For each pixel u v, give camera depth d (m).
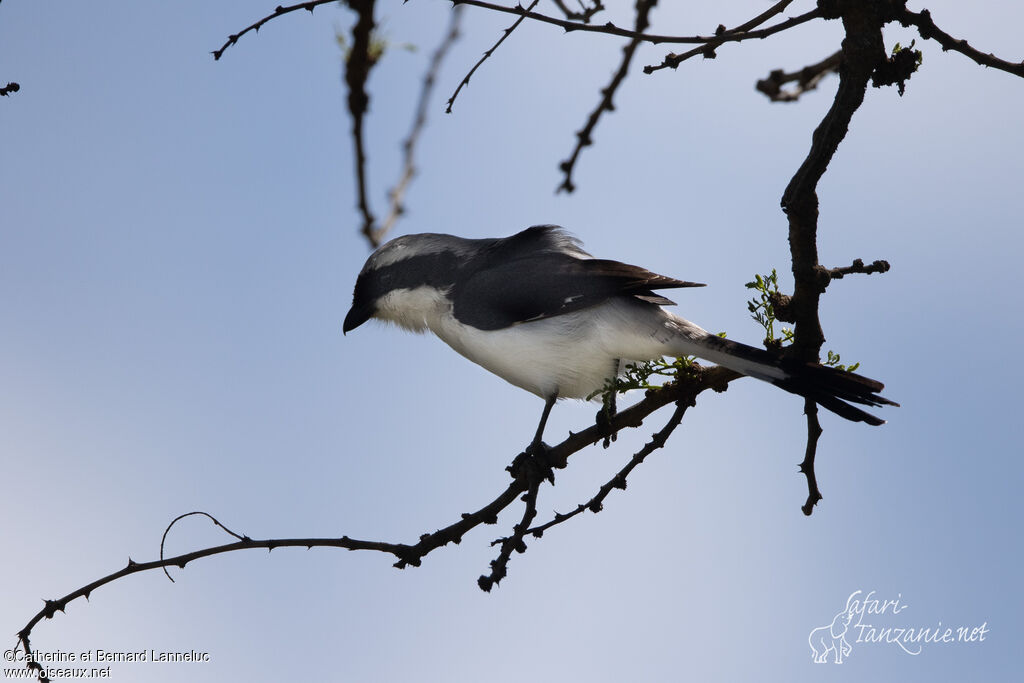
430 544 9.29
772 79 11.42
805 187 7.74
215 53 8.50
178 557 8.59
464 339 11.48
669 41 8.05
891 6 7.38
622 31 8.12
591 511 9.10
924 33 7.62
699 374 9.42
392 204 9.94
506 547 8.66
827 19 7.52
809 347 8.94
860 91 7.31
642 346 10.48
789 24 7.68
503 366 11.30
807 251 8.18
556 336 10.84
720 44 7.97
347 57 8.95
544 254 11.45
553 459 10.05
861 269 8.34
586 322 10.76
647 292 10.75
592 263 11.05
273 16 8.48
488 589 8.34
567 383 11.14
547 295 10.87
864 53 7.26
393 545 9.03
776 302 8.80
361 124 9.28
